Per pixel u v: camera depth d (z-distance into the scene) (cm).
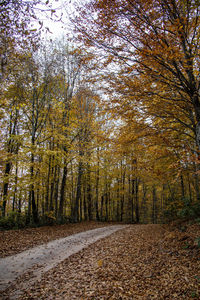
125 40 477
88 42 483
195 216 966
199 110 510
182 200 1140
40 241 968
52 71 1518
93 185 2320
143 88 518
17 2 365
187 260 549
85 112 1480
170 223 1141
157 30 444
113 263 621
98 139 660
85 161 1491
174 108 589
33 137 1406
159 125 642
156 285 452
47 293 446
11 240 936
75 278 523
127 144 625
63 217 1777
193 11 462
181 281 446
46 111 1521
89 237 1105
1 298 425
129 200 2570
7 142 1594
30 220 1455
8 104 1369
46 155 1424
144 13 421
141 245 812
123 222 2245
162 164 741
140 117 596
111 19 439
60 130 1502
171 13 445
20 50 530
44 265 635
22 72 1213
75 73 1619
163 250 690
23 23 411
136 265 589
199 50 459
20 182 1302
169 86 515
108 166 2048
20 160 1289
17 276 545
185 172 615
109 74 525
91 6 438
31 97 1494
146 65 482
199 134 509
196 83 501
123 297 414
